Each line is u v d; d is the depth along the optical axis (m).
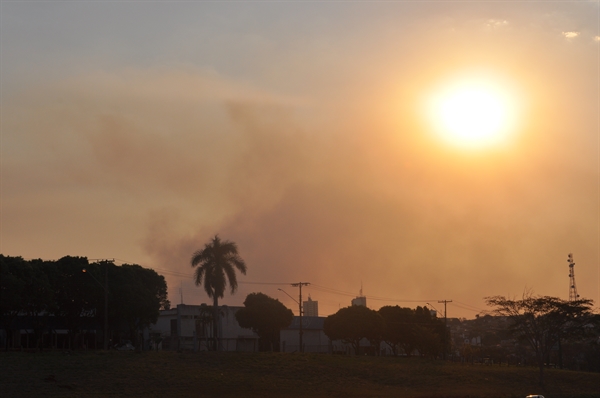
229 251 87.69
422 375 79.75
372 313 111.19
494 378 81.94
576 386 80.56
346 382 71.25
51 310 80.19
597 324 82.50
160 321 113.00
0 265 74.38
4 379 57.81
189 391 59.59
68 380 59.66
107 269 84.44
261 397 58.81
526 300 83.00
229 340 114.25
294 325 127.19
